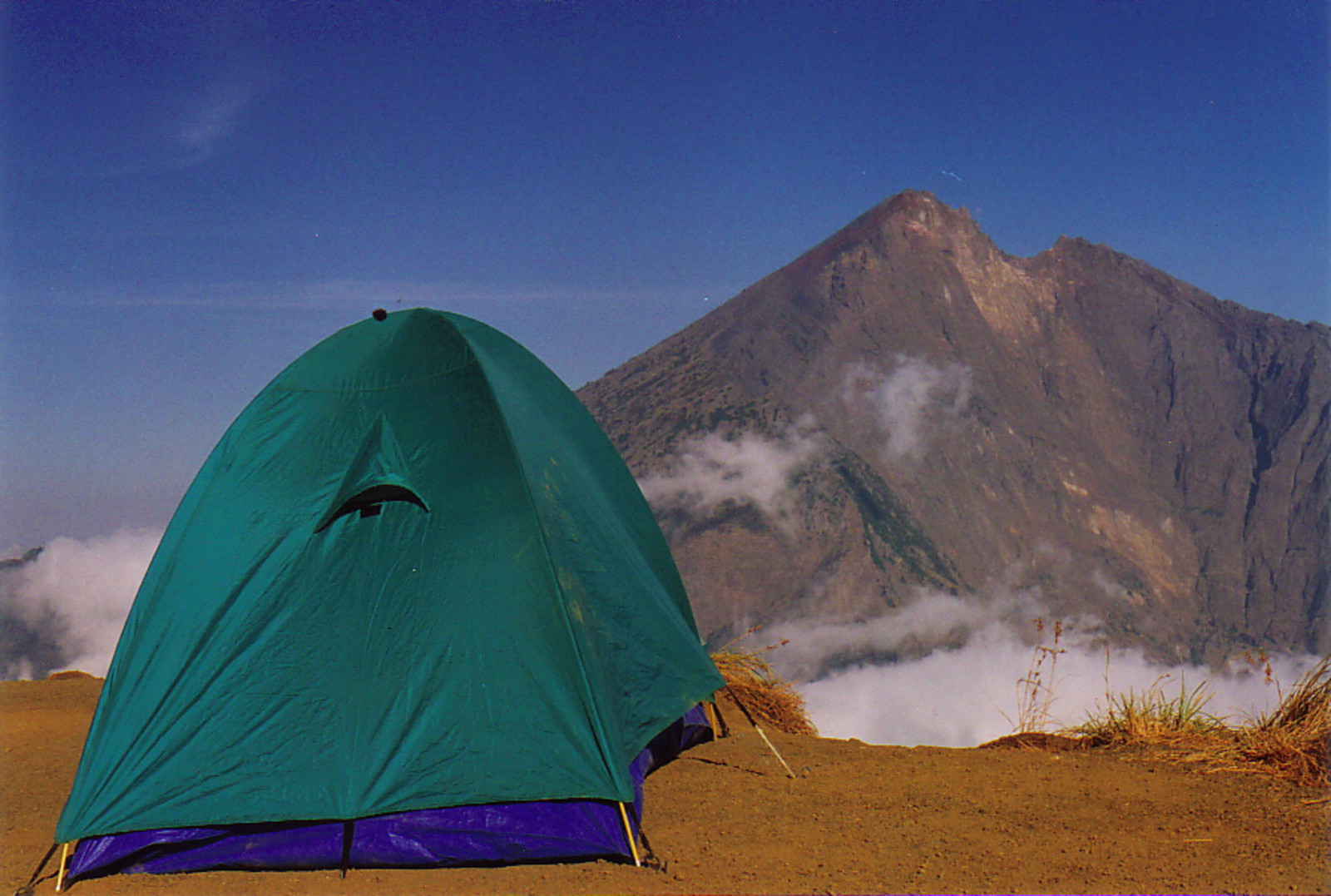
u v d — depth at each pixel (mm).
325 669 5477
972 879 4906
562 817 5305
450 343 6633
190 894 4883
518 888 4895
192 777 5203
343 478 6027
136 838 5164
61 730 8078
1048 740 7691
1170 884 4793
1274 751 6668
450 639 5531
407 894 4836
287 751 5277
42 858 5324
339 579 5719
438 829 5254
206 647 5543
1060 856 5227
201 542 5879
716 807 6098
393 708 5383
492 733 5352
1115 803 6059
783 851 5352
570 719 5395
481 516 5867
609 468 7824
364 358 6578
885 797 6270
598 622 5910
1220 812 5820
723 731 7855
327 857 5227
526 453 6172
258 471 6105
